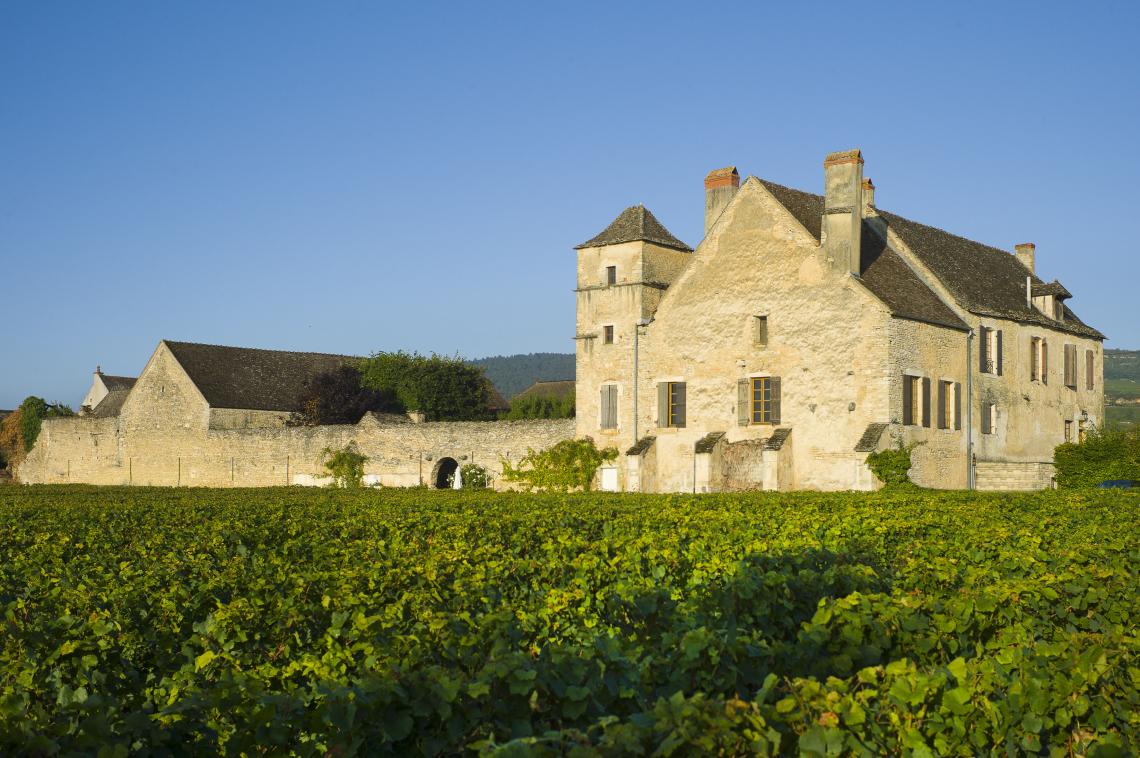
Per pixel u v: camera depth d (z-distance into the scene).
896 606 10.23
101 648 10.31
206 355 66.94
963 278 45.06
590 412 45.91
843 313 39.19
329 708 7.32
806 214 42.16
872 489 37.03
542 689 7.75
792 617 11.78
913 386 39.47
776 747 6.75
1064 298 50.19
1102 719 8.92
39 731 7.36
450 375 70.44
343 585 12.82
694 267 43.28
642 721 6.78
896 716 7.62
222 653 9.90
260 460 58.62
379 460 52.69
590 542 19.66
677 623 10.24
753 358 41.31
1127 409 114.56
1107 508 25.94
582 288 46.56
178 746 7.82
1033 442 46.22
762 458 39.81
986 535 18.58
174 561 16.36
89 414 84.50
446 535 20.83
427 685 7.54
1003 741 8.48
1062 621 12.00
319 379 66.69
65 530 23.28
